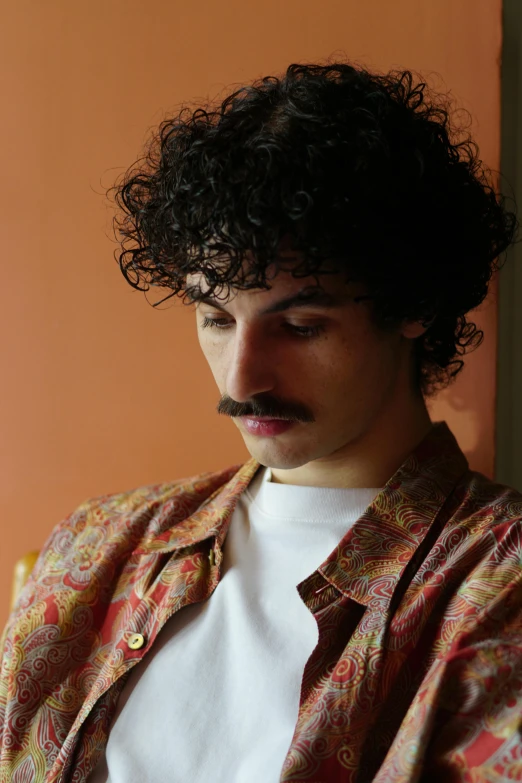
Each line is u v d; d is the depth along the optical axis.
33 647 0.85
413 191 0.66
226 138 0.66
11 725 0.82
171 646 0.79
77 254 1.20
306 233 0.61
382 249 0.64
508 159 1.04
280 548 0.79
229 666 0.75
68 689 0.84
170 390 1.19
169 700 0.75
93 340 1.21
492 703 0.57
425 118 0.75
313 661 0.68
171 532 0.88
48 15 1.18
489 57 0.99
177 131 0.77
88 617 0.87
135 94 1.15
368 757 0.64
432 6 1.01
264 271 0.61
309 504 0.79
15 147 1.21
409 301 0.68
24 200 1.21
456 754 0.57
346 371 0.67
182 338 1.17
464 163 0.77
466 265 0.75
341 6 1.05
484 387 1.04
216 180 0.63
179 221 0.68
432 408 1.06
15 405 1.25
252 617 0.75
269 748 0.67
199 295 0.68
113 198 1.17
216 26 1.11
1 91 1.21
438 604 0.67
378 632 0.66
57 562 0.93
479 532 0.71
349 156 0.63
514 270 1.06
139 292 1.18
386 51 1.03
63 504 1.25
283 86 0.72
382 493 0.75
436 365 0.85
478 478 0.80
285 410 0.68
